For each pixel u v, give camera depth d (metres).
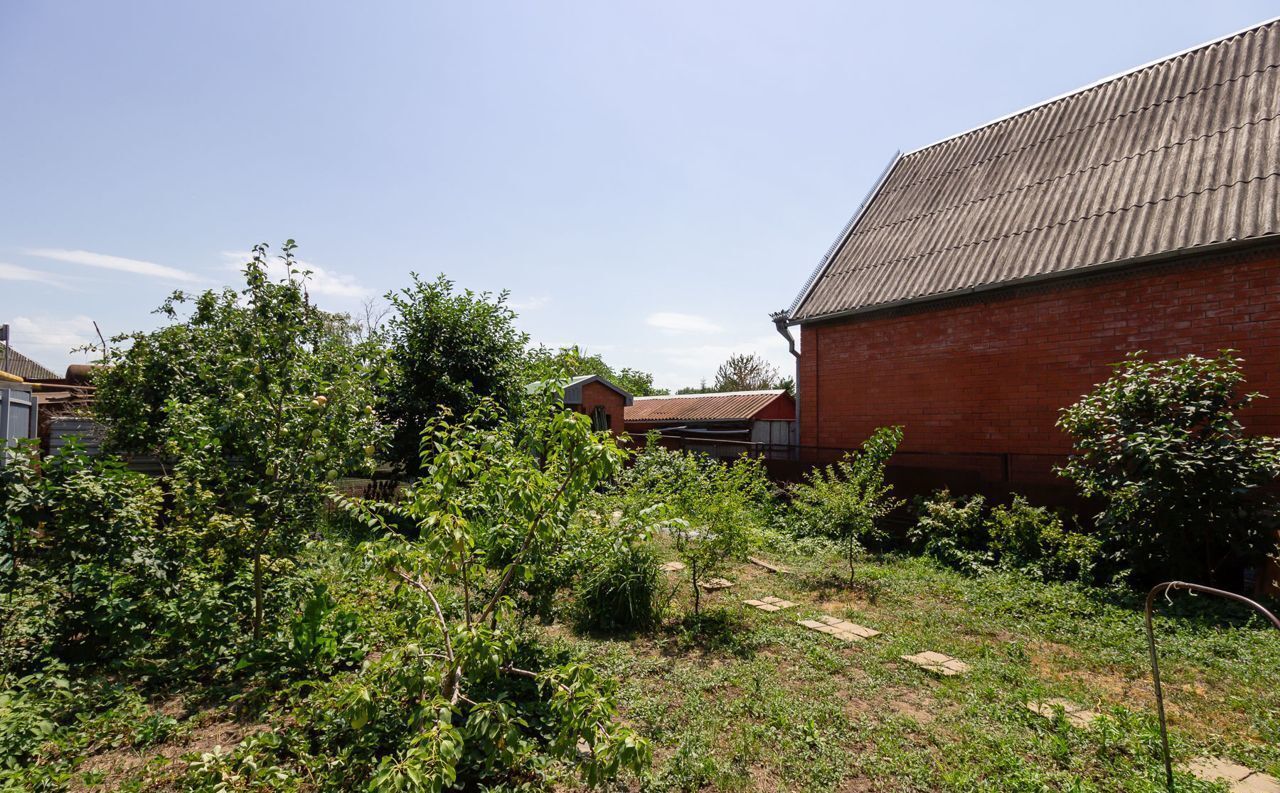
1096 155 10.46
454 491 4.10
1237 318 7.95
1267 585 6.68
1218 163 8.74
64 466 4.91
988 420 10.29
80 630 4.94
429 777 2.61
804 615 6.61
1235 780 3.54
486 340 12.88
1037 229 10.09
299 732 3.86
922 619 6.48
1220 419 6.81
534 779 3.57
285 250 5.67
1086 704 4.48
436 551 3.41
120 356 9.23
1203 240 7.95
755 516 8.50
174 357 8.99
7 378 10.43
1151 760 3.69
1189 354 8.30
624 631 6.21
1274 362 7.67
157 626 5.26
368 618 5.45
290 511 5.34
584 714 3.10
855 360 12.26
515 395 12.09
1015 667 5.15
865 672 5.14
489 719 3.21
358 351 6.55
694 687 4.81
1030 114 12.47
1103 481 7.42
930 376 11.06
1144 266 8.70
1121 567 7.52
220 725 4.11
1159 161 9.48
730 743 3.97
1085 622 6.22
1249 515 6.64
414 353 12.35
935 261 11.18
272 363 5.44
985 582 7.68
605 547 4.68
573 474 3.92
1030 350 9.82
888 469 10.91
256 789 3.20
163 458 9.49
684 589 7.80
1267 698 4.52
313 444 5.46
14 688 4.21
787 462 12.78
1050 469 9.45
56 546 4.74
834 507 8.52
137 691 4.52
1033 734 4.04
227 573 5.55
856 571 8.45
